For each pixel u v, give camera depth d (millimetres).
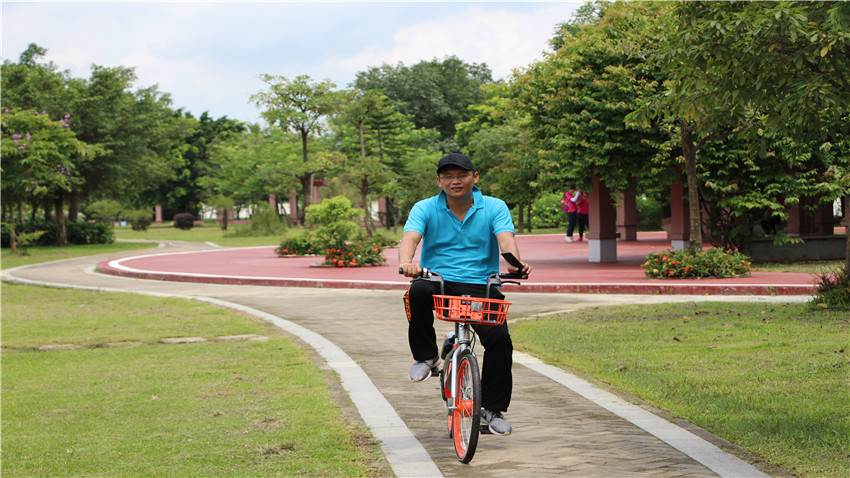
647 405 5914
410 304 4770
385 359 8055
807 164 18172
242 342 9422
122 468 4594
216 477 4340
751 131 8945
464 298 4492
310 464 4531
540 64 19047
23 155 32594
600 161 17359
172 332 10367
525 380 6855
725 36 7602
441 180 4773
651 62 8695
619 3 17906
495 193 23094
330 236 22172
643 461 4555
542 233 39656
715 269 15211
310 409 5844
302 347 8906
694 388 6312
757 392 6102
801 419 5242
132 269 22609
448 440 5086
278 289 16641
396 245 28656
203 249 35125
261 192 59094
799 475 4254
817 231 23953
